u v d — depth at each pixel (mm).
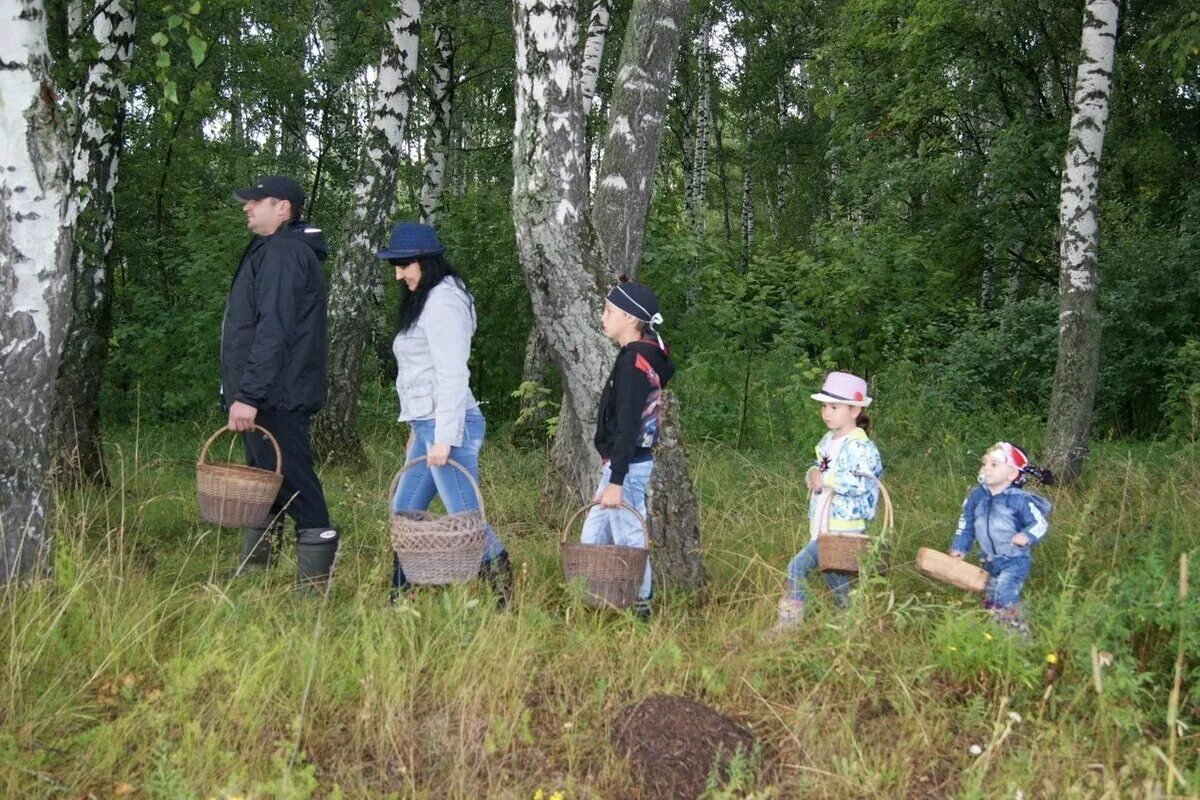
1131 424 12617
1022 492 4168
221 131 15828
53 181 3883
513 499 6758
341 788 2805
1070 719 3219
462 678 3377
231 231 9797
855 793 2854
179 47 10117
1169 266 12180
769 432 9008
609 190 6551
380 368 11664
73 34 5625
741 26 22562
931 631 3857
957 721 3299
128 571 4090
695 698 3408
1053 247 14508
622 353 4125
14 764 2686
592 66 9195
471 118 21438
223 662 3199
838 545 4027
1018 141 13031
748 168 24281
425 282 4215
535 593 4344
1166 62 13008
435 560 3766
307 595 4180
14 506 3811
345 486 6883
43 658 3324
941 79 14445
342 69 13211
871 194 15844
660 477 4539
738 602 4324
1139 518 5656
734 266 11172
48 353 3904
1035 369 12547
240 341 4504
